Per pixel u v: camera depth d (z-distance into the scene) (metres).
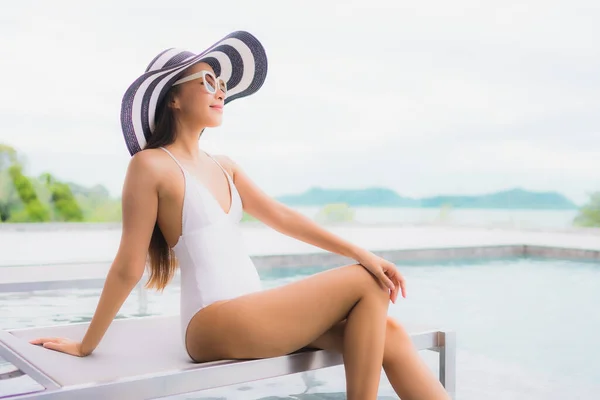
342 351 1.70
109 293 1.66
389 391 2.53
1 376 1.58
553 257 8.12
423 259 7.75
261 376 1.66
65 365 1.63
